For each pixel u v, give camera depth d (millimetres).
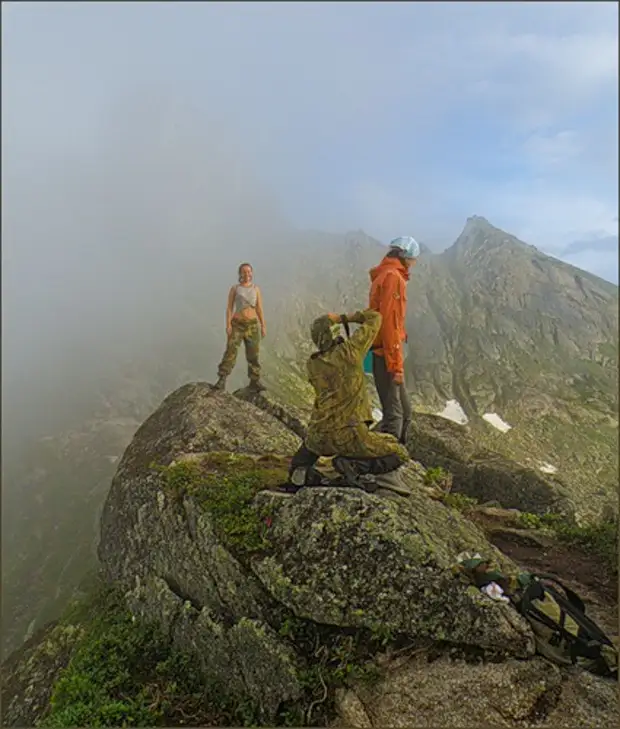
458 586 3178
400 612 3178
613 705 2750
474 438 7863
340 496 3672
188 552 4137
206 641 3672
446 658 3037
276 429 5977
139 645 3963
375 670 3057
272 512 3895
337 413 3877
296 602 3365
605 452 89562
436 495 5562
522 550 5059
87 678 3648
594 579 4520
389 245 4879
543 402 104250
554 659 3004
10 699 4539
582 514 6316
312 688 3123
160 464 5000
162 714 3391
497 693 2824
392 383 4781
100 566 5418
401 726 2818
